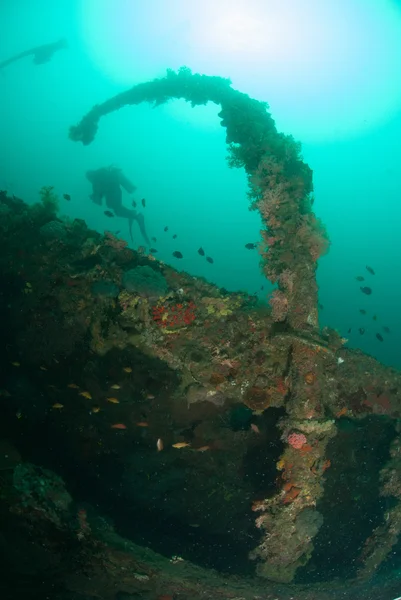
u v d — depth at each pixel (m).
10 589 4.72
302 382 5.20
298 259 5.53
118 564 4.64
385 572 6.25
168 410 5.99
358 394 6.02
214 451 6.09
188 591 4.99
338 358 5.68
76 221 6.86
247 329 5.57
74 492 5.67
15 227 6.56
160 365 5.81
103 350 5.88
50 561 4.63
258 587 5.25
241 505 6.09
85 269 5.94
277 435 5.88
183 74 7.43
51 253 6.16
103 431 6.18
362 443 6.47
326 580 5.86
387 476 6.09
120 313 5.66
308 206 5.88
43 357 6.25
